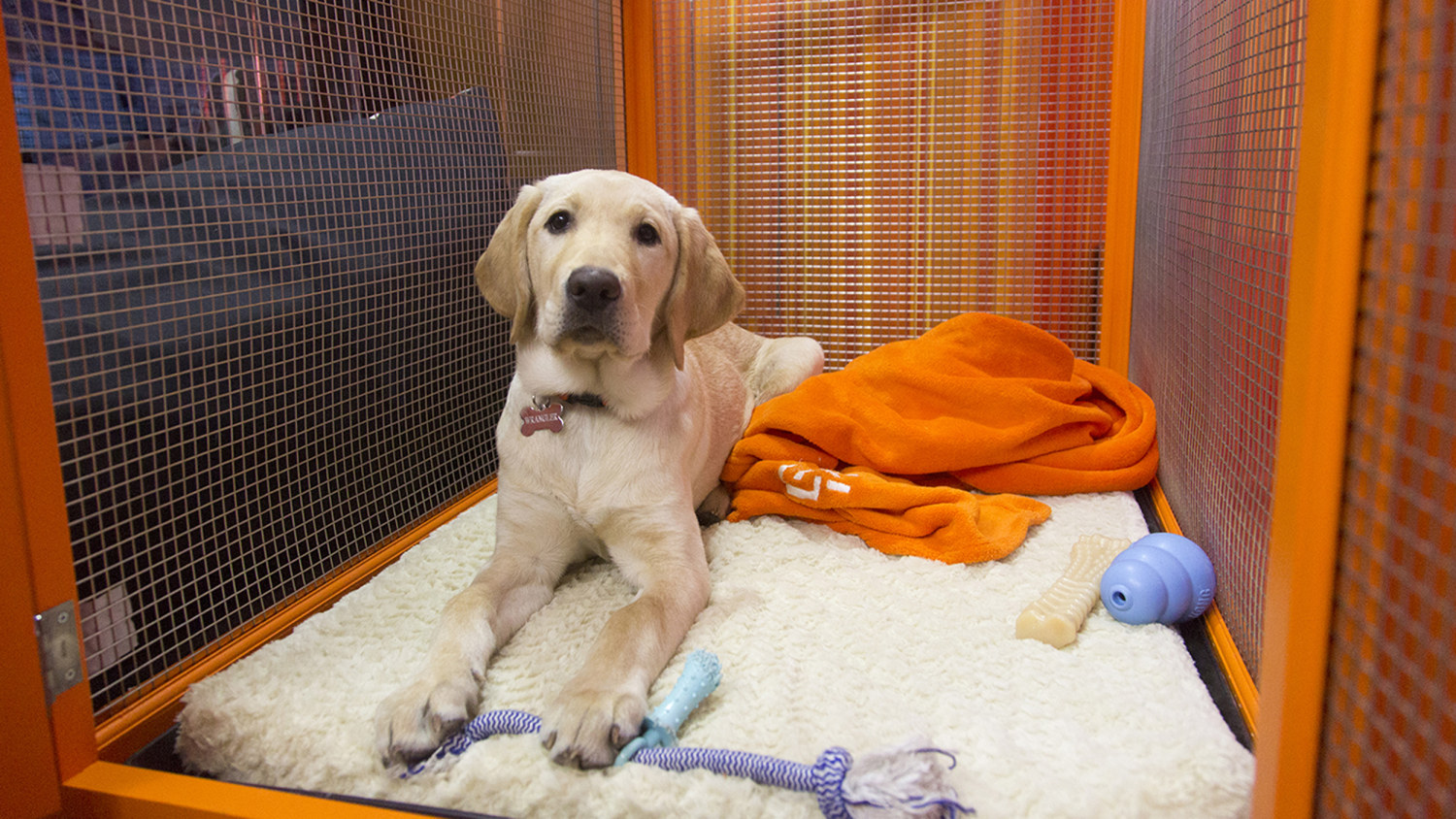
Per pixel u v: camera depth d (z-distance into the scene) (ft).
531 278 6.93
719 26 12.21
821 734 5.16
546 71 10.73
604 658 5.49
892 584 7.14
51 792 5.02
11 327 4.63
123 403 5.90
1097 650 6.04
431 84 9.12
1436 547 2.73
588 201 6.55
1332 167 3.20
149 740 5.68
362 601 7.05
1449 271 2.63
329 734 5.42
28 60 5.49
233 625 6.66
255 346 6.89
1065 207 11.70
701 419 8.27
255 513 6.86
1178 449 8.29
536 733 5.19
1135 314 11.08
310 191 7.63
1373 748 3.19
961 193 11.98
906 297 12.50
